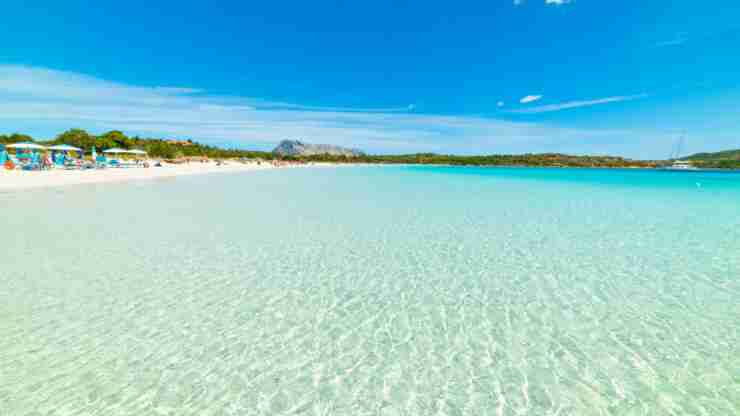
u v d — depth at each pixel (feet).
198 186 78.43
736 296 18.78
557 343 14.33
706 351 13.64
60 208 42.22
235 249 26.99
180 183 84.02
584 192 77.15
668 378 12.07
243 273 21.84
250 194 65.21
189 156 225.35
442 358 13.30
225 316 16.22
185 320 15.74
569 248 28.58
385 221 39.34
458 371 12.53
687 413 10.48
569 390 11.53
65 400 10.64
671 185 101.40
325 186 89.56
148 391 11.15
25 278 19.97
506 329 15.44
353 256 25.86
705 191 80.74
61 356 12.76
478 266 23.90
